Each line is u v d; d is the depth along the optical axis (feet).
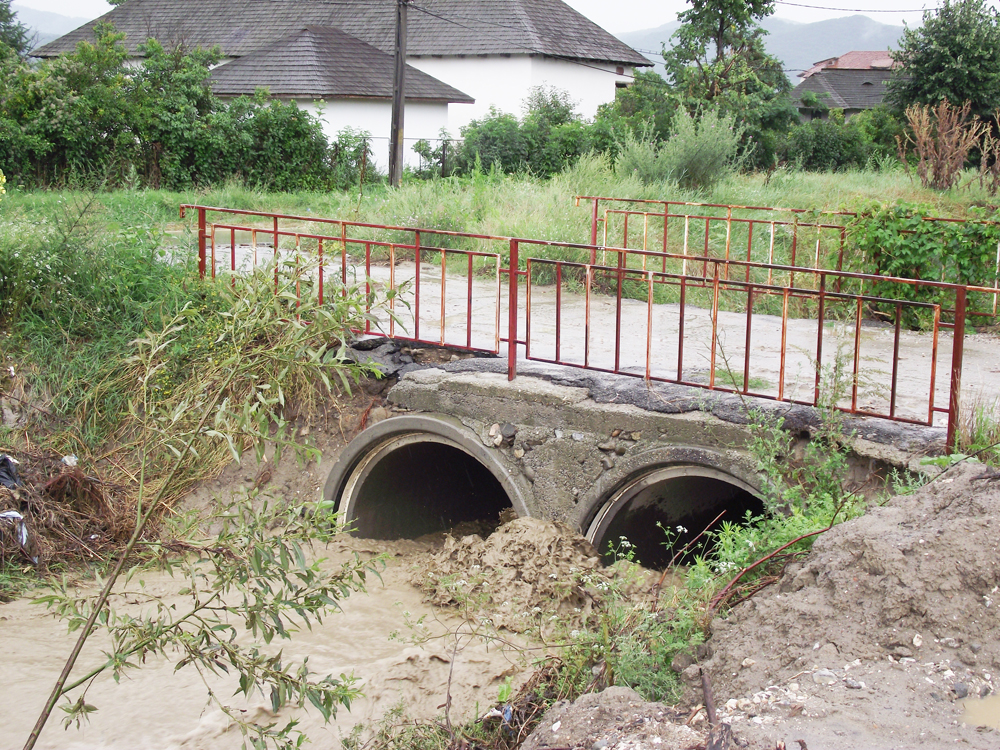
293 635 18.94
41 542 21.65
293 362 10.84
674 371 22.56
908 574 12.71
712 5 101.55
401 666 17.52
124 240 30.71
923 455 17.52
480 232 44.34
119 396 25.38
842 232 32.24
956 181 62.28
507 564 20.47
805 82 228.43
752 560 16.11
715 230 47.14
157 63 81.56
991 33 94.99
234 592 20.52
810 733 10.44
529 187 51.60
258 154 83.82
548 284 37.73
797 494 17.49
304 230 50.57
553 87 125.39
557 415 21.43
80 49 78.48
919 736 10.27
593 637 15.85
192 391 11.28
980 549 12.57
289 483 24.59
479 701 16.38
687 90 102.17
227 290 12.30
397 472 25.88
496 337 23.84
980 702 10.93
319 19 135.95
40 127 73.87
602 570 20.04
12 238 29.68
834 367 19.76
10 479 22.62
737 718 11.23
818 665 12.12
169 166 78.84
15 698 16.34
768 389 21.08
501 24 128.77
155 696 16.53
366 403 24.89
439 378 23.31
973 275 29.99
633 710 12.30
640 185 55.06
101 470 24.21
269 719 15.96
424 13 133.59
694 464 19.85
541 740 12.15
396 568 22.70
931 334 29.17
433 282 36.94
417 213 46.85
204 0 141.79
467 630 18.97
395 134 80.12
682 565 23.58
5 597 20.16
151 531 22.62
